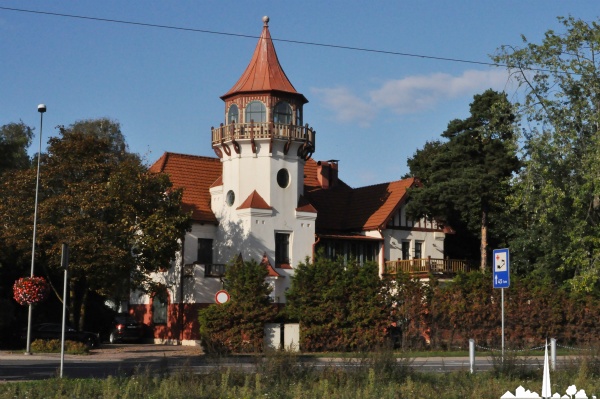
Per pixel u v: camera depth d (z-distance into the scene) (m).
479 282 39.75
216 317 35.78
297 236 46.72
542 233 41.66
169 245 40.72
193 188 48.81
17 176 40.97
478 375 20.36
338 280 37.47
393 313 38.19
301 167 47.75
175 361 29.88
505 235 48.25
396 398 16.12
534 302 40.19
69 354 34.72
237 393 16.50
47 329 40.47
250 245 45.00
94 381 18.02
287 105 46.94
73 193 39.84
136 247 40.53
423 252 51.09
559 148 36.59
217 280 45.12
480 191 44.78
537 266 44.47
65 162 41.12
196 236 46.50
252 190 46.06
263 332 36.19
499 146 46.06
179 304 45.50
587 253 37.31
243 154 46.41
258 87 46.41
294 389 16.80
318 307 36.81
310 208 47.44
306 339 36.56
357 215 51.25
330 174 55.47
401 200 50.00
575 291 37.59
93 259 38.62
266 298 36.75
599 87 36.78
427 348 38.31
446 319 38.69
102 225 38.94
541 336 39.91
